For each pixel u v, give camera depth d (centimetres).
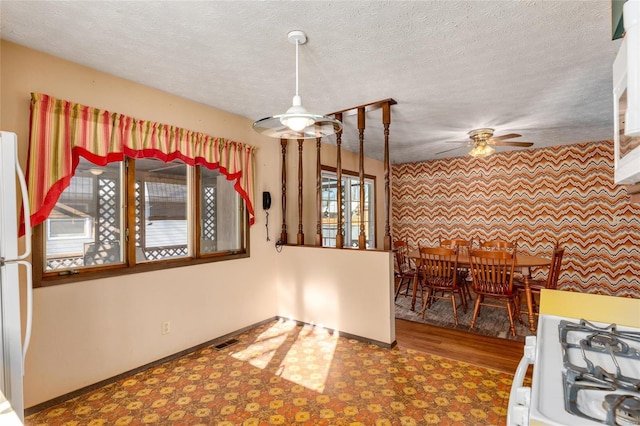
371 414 205
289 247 377
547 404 84
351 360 280
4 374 152
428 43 209
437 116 359
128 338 255
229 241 344
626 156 99
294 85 274
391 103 316
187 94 291
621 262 468
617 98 106
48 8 171
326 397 224
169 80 262
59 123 217
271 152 387
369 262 318
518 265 356
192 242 311
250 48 213
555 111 342
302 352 297
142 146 262
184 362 278
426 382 243
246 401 220
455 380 246
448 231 610
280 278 385
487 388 235
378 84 273
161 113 282
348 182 558
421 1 168
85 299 232
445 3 170
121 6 169
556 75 257
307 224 444
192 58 226
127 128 253
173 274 287
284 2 167
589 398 89
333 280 343
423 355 291
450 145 500
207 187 324
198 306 305
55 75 221
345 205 551
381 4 170
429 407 212
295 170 424
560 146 511
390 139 462
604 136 453
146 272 268
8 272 154
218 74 252
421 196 641
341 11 175
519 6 173
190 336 298
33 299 209
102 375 240
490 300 469
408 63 236
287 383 243
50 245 223
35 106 206
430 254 387
